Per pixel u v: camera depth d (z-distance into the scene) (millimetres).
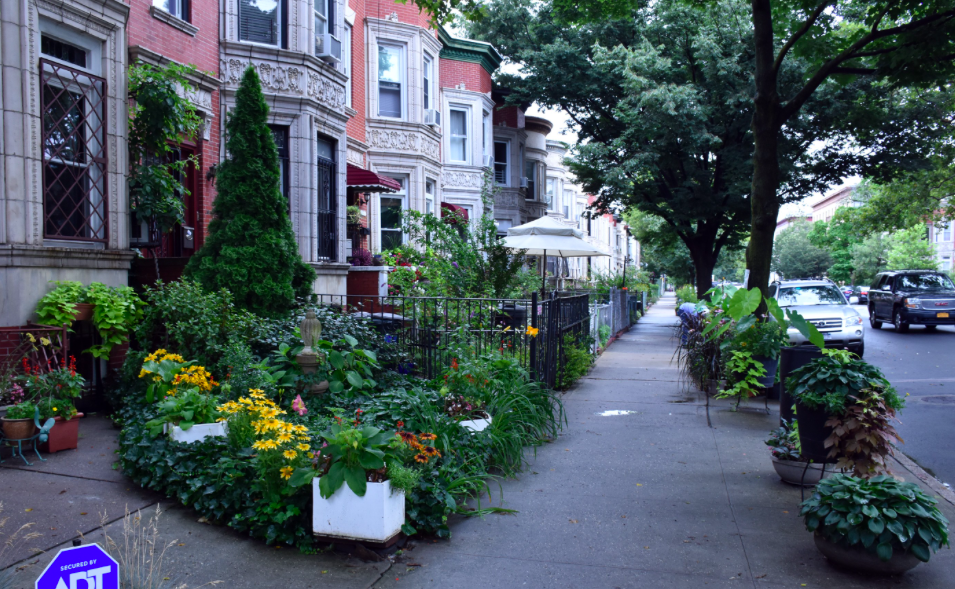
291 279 8875
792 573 3971
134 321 7492
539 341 8922
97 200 7836
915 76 10242
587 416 8375
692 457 6496
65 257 7121
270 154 8797
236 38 11852
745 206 21500
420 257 12680
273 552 4113
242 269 8336
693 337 10586
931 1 9852
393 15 18438
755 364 9172
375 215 18141
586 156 22828
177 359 6344
